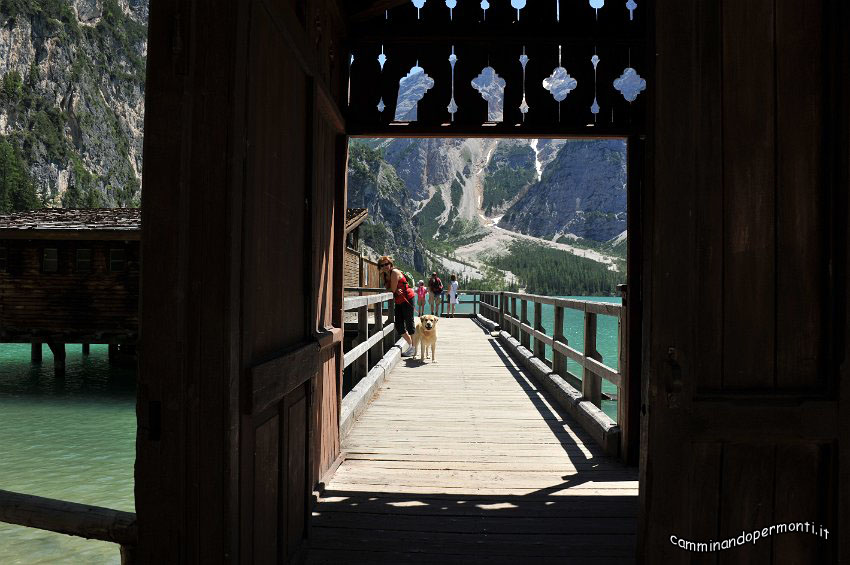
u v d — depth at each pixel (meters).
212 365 1.72
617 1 4.16
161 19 1.73
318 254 3.49
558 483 4.07
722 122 1.90
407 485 3.98
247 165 1.84
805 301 1.91
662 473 1.84
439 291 24.27
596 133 4.19
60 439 8.43
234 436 1.76
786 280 1.91
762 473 1.88
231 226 1.72
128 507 5.27
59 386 13.96
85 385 14.12
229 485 1.73
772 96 1.91
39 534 4.48
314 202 2.95
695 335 1.87
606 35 4.16
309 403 2.85
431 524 3.31
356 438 5.29
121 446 7.92
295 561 2.59
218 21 1.73
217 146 1.72
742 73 1.91
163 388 1.72
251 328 1.90
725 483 1.87
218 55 1.73
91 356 20.09
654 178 1.85
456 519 3.39
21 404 11.61
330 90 3.63
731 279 1.90
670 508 1.84
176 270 1.71
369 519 3.37
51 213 18.59
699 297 1.90
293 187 2.64
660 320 1.84
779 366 1.90
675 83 1.86
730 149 1.91
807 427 1.85
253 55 1.89
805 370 1.90
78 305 16.62
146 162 1.72
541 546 3.05
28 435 8.71
